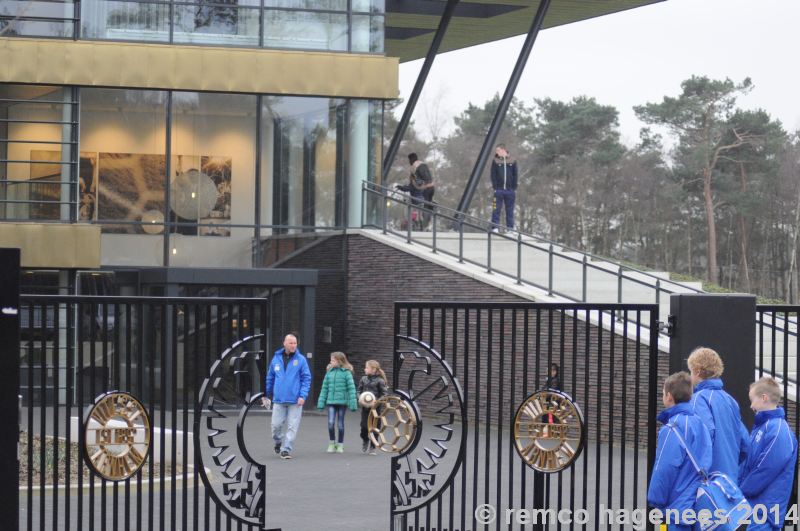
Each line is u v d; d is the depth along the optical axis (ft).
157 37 163.22
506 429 133.08
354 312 166.09
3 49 155.84
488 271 145.79
